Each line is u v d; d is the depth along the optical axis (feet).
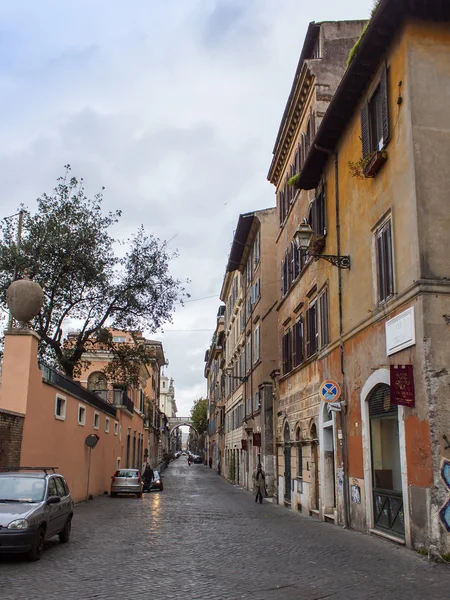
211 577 30.83
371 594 27.17
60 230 89.76
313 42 77.66
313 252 66.64
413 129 41.73
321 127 58.90
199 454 447.01
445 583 29.58
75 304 94.43
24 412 63.00
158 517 64.44
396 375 41.04
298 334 79.05
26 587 28.09
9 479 40.42
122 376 108.58
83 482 92.79
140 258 100.37
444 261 40.01
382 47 46.80
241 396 149.18
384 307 45.62
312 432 69.62
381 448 47.55
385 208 46.57
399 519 42.91
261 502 90.79
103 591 27.30
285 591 27.66
